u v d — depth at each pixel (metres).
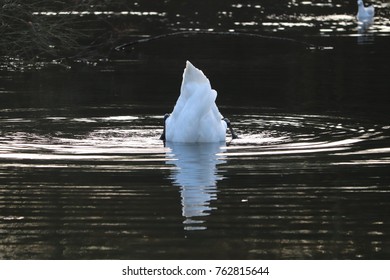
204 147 52.06
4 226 37.91
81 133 56.56
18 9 72.75
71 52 100.06
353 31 116.81
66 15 83.94
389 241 35.97
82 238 36.28
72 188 43.22
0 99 71.12
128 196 41.88
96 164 47.81
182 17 130.25
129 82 80.88
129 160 48.66
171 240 35.91
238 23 124.19
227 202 40.91
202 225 37.81
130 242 35.78
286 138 54.94
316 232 36.91
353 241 35.81
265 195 42.00
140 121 61.38
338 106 67.62
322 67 88.00
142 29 117.38
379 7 149.88
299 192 42.47
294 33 114.31
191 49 102.62
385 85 77.31
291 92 74.31
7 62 91.88
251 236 36.25
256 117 63.06
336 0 157.12
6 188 43.16
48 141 53.88
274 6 146.12
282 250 34.88
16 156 49.78
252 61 92.94
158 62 93.62
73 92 75.12
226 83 79.38
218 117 53.91
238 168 46.84
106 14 129.75
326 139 54.66
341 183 44.00
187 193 42.28
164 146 52.41
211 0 151.75
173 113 54.25
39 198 41.72
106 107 67.38
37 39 74.94
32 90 76.25
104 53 100.44
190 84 53.09
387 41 106.69
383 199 41.41
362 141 54.06
